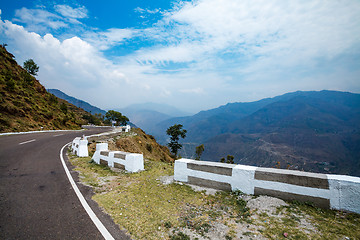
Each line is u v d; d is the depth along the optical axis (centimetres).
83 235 325
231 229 346
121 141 2777
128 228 353
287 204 422
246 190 492
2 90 3173
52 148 1458
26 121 2881
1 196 488
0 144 1433
